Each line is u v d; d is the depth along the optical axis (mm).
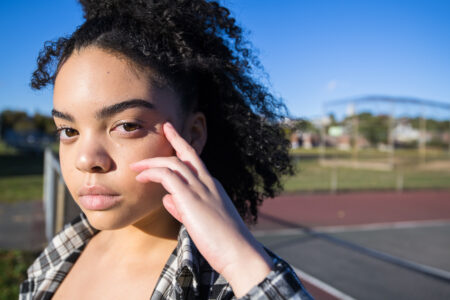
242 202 1196
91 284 965
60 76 748
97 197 704
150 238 904
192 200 619
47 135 55375
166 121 755
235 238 611
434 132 23625
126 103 695
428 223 7730
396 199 11148
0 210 7859
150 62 733
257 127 1088
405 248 5668
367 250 5500
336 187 13297
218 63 902
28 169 18328
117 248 988
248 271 602
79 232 1148
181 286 773
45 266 1148
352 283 4180
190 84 868
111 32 738
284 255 5215
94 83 697
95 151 689
